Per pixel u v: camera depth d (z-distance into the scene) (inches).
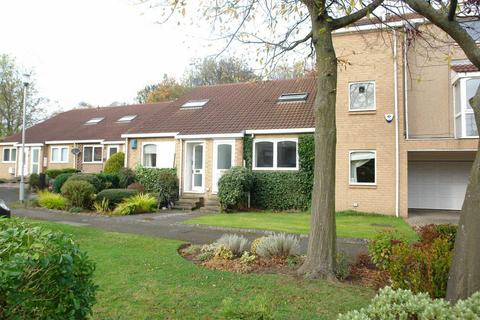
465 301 117.1
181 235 399.9
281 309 185.0
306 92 764.6
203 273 243.6
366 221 514.9
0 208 386.0
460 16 275.9
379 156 596.4
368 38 601.0
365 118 607.5
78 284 124.0
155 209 640.4
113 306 188.5
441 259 178.1
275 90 818.2
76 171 1016.2
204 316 177.2
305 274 241.0
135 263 266.5
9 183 1172.5
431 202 717.3
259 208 655.8
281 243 286.2
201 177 723.4
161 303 192.9
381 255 232.4
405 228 453.7
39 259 108.1
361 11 265.9
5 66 1353.3
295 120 668.7
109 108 1262.3
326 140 250.7
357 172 612.1
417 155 671.1
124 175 743.7
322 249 242.4
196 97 883.4
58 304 117.6
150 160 782.5
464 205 166.4
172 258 281.3
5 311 105.6
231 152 691.4
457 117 576.7
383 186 591.5
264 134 669.3
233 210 633.6
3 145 1245.7
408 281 183.0
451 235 267.6
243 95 834.2
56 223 452.4
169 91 1612.9
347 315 115.3
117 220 511.2
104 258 279.1
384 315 113.9
